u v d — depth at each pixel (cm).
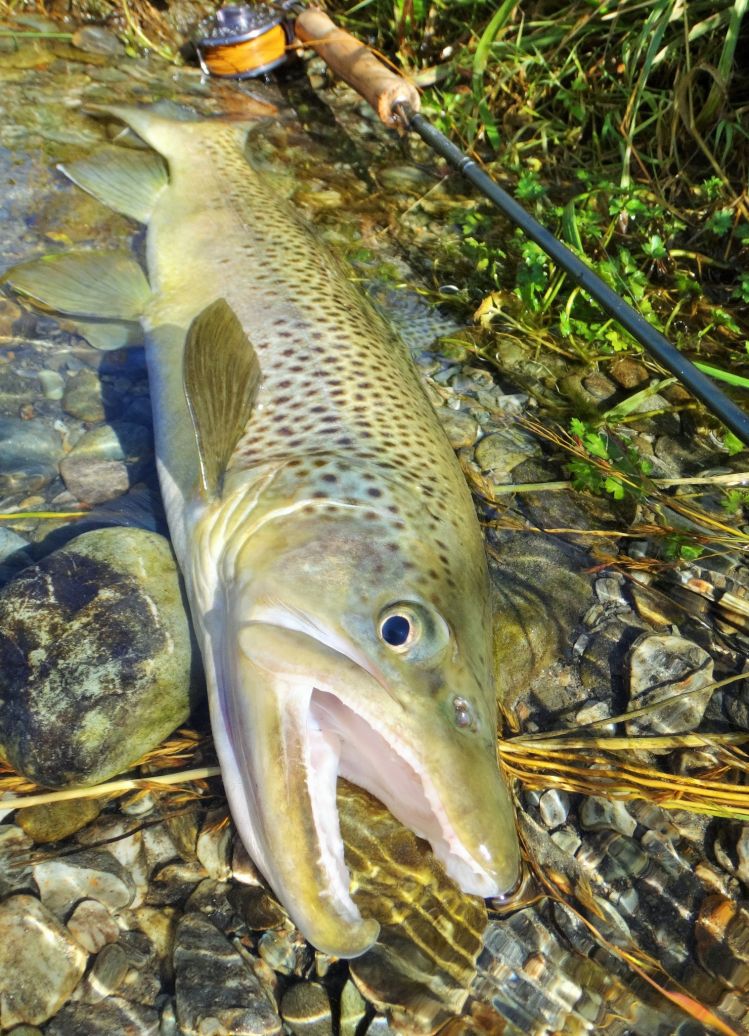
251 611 39
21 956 35
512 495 58
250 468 45
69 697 40
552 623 51
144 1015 35
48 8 91
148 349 57
